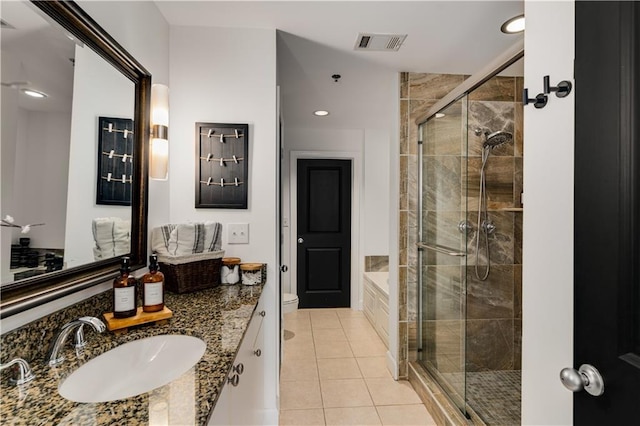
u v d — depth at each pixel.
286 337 3.41
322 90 2.88
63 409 0.72
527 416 1.00
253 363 1.53
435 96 2.56
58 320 1.01
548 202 0.91
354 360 2.91
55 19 0.98
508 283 2.49
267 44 1.92
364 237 4.25
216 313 1.36
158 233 1.68
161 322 1.25
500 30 1.91
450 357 2.25
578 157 0.76
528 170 1.00
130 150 1.41
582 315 0.76
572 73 0.83
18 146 0.86
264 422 1.96
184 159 1.90
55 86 0.99
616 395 0.67
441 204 2.35
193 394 0.78
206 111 1.91
